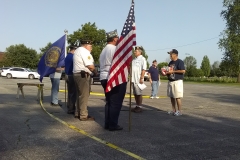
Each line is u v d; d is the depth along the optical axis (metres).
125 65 5.57
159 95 15.04
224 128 6.44
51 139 5.12
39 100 10.14
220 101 12.32
